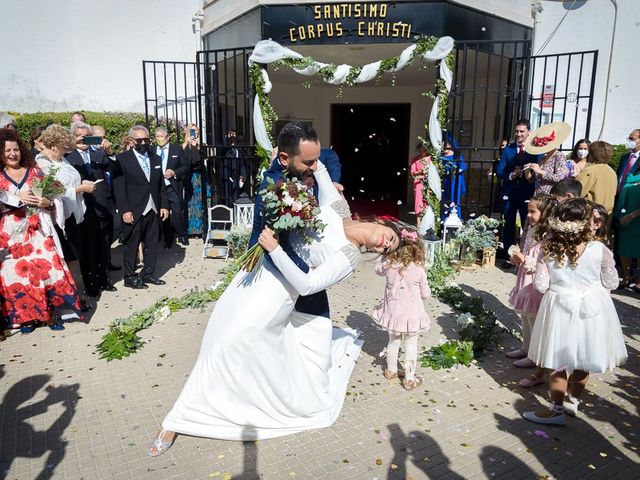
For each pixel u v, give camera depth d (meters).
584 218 3.36
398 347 4.09
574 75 10.23
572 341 3.36
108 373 4.24
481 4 8.61
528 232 4.26
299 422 3.44
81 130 6.52
